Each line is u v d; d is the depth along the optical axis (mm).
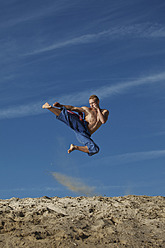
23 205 12406
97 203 12570
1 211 11734
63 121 10391
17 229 10203
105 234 10008
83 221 11000
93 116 10469
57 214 11469
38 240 9555
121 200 13234
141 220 11172
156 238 9859
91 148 10219
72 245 9258
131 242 9531
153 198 13734
